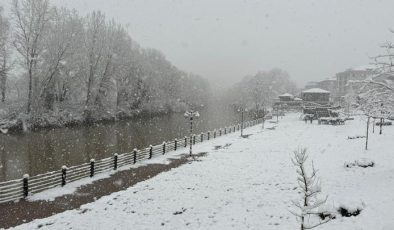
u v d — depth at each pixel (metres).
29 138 43.97
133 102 82.94
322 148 32.03
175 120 79.56
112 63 70.31
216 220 13.12
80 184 20.31
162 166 25.64
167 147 33.09
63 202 16.83
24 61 52.53
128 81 80.31
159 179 20.72
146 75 86.62
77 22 62.28
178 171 23.12
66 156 32.78
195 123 74.06
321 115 76.38
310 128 56.66
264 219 12.59
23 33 51.59
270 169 22.84
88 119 63.69
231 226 12.30
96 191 18.81
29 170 26.91
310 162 24.44
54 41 55.78
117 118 72.81
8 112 51.94
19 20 50.97
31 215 14.92
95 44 65.69
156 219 13.75
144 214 14.39
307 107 79.12
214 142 40.19
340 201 11.85
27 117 51.19
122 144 41.00
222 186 18.58
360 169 19.53
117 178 21.83
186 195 17.00
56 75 59.06
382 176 16.75
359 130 45.09
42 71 55.66
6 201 16.86
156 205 15.53
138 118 80.38
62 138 44.66
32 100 53.44
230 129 52.06
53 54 55.81
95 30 66.00
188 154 31.19
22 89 59.12
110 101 72.31
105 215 14.35
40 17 52.47
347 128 53.19
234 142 40.03
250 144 37.72
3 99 55.19
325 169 21.08
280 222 12.05
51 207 16.05
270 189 17.22
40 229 12.86
